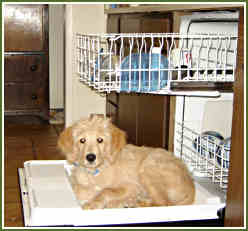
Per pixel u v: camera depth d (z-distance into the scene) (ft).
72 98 11.25
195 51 7.70
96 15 11.03
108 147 6.04
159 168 6.10
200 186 6.85
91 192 6.34
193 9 6.35
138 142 8.64
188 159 7.80
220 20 7.21
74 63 11.05
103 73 6.50
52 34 15.42
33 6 13.21
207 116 7.81
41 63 13.70
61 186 6.54
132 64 6.44
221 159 6.91
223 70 6.95
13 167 9.28
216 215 5.71
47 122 13.96
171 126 7.47
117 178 6.18
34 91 13.85
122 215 5.50
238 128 4.99
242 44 4.87
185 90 6.37
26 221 5.61
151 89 6.14
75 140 6.06
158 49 6.55
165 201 6.09
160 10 7.17
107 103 11.27
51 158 10.05
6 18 13.12
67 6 10.87
